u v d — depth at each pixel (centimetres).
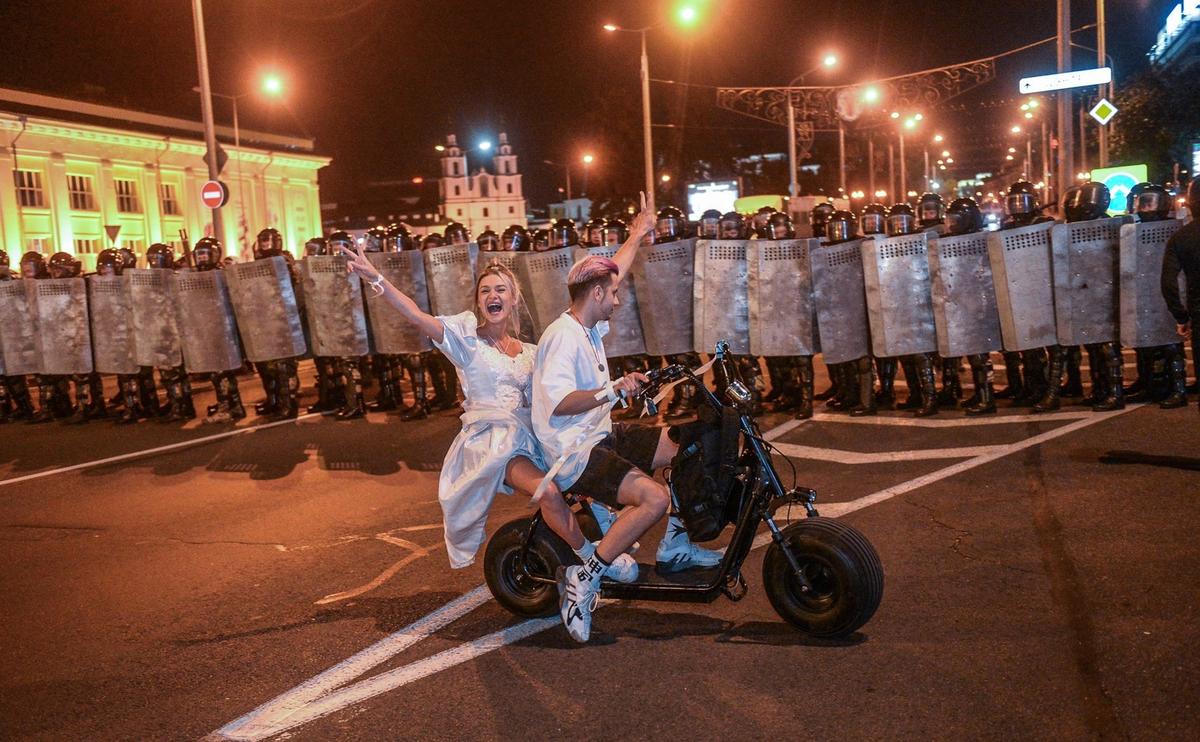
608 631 447
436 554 587
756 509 419
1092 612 426
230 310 1058
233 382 1089
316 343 1060
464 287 1002
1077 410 863
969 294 862
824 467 734
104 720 390
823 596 421
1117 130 3089
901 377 1213
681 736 345
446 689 397
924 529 564
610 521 490
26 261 1162
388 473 814
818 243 893
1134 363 1158
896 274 873
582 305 432
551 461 430
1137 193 818
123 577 580
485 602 498
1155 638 395
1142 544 507
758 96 2273
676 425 422
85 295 1136
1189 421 779
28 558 631
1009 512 582
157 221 3962
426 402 1056
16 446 1039
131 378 1127
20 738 377
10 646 480
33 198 3422
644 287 938
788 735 341
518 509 675
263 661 441
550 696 384
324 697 398
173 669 439
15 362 1180
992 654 393
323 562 586
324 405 1138
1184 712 336
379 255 1014
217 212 2011
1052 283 847
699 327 929
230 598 532
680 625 448
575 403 414
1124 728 329
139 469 883
